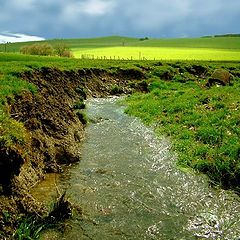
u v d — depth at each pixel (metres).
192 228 11.59
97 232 11.06
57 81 38.56
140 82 51.00
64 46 95.19
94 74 49.00
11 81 23.66
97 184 14.84
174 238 10.95
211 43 182.25
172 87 49.47
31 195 12.65
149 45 180.50
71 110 24.61
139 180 15.57
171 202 13.47
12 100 18.58
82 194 13.67
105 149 20.14
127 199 13.51
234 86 41.44
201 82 52.44
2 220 10.27
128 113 32.03
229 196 14.23
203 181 15.80
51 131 18.61
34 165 14.75
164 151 20.08
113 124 27.31
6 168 11.41
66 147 18.02
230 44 174.25
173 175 16.39
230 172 15.91
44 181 14.60
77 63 56.12
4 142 11.59
